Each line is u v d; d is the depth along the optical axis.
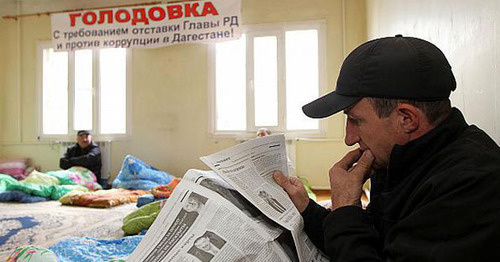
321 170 4.27
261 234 0.68
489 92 0.77
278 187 0.83
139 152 4.74
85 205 3.20
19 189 3.47
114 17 4.61
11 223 2.46
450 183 0.50
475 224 0.47
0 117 5.03
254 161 0.84
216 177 0.82
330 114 0.63
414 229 0.51
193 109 4.62
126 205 3.24
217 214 0.71
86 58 4.86
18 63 5.01
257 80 4.43
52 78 5.00
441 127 0.58
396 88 0.58
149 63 4.72
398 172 0.62
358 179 0.68
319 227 0.80
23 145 5.00
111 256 1.27
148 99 4.72
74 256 1.26
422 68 0.57
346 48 4.22
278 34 4.36
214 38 4.41
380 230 0.68
